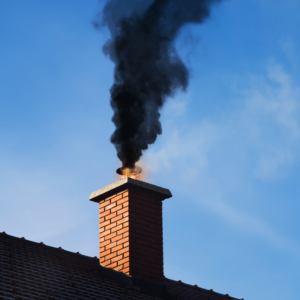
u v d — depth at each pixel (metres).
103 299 12.20
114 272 13.84
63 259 13.88
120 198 14.60
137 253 13.95
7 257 12.60
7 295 10.44
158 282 14.04
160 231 14.69
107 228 14.58
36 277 12.09
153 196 14.96
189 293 15.60
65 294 11.67
